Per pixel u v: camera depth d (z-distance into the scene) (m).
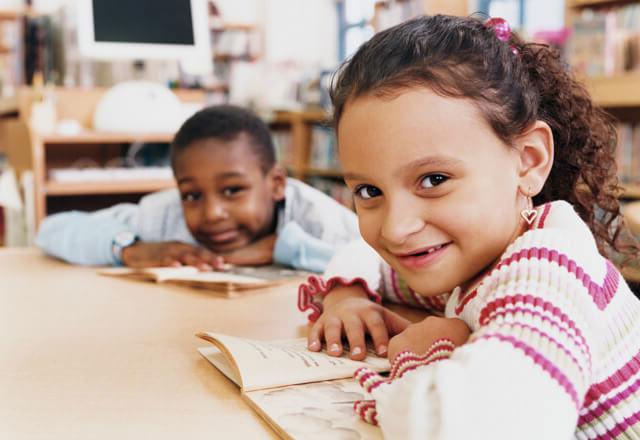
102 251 1.24
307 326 0.81
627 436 0.53
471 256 0.55
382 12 4.37
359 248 0.94
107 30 2.07
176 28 2.15
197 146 1.25
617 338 0.53
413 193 0.54
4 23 4.61
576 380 0.43
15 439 0.49
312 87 4.37
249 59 5.76
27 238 2.35
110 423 0.51
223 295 0.99
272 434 0.49
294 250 1.17
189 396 0.57
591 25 2.81
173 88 2.85
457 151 0.53
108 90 2.57
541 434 0.40
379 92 0.54
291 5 6.10
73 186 2.38
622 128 2.79
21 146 2.53
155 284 1.08
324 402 0.54
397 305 0.93
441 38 0.57
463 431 0.39
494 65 0.57
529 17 4.29
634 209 1.68
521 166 0.58
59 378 0.62
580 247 0.54
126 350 0.71
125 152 2.68
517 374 0.41
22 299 0.96
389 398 0.45
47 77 2.93
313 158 4.30
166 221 1.42
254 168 1.28
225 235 1.28
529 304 0.47
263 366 0.60
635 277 0.87
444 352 0.54
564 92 0.73
